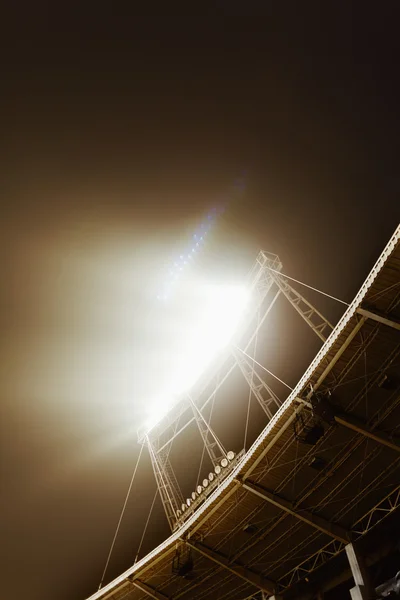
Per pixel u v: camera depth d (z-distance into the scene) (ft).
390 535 93.09
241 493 94.84
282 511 95.25
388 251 65.87
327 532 91.91
